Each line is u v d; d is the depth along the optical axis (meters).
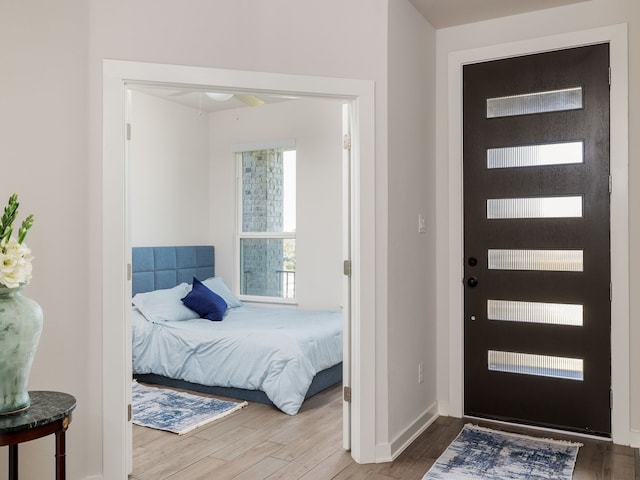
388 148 3.06
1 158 2.37
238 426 3.56
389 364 3.07
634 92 3.24
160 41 2.71
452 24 3.70
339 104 5.44
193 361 4.27
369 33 3.04
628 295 3.26
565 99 3.44
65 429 1.99
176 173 5.77
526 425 3.55
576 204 3.42
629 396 3.25
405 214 3.29
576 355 3.41
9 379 1.93
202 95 5.45
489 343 3.67
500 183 3.63
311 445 3.23
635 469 2.88
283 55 2.91
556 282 3.47
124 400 2.68
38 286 2.47
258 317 4.97
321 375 4.32
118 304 2.65
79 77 2.58
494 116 3.64
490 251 3.66
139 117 5.35
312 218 5.62
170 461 2.99
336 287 5.48
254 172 6.05
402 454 3.10
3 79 2.38
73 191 2.56
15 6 2.42
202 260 5.97
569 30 3.39
